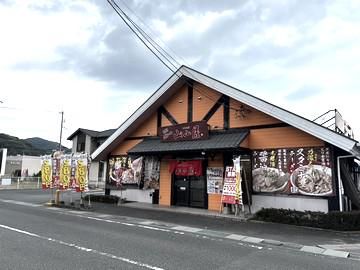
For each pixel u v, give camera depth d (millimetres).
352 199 11758
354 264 6336
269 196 12680
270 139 13008
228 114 14305
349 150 10461
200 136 14344
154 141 16312
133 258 6078
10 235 7891
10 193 24062
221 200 13539
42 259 5836
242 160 13594
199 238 8414
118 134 17422
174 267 5594
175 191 16000
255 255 6777
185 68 14766
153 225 10414
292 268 5871
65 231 8664
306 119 11398
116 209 14523
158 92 15656
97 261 5805
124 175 18000
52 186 16375
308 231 9938
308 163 11938
